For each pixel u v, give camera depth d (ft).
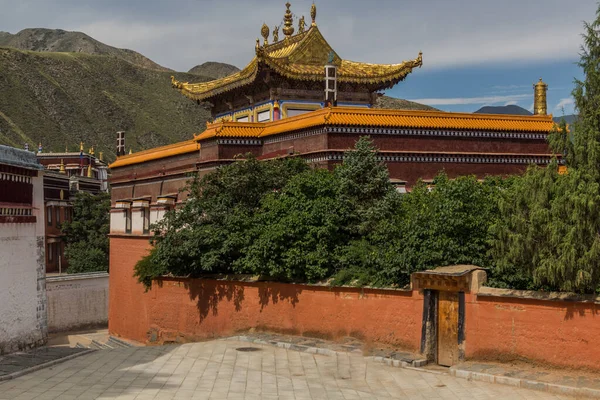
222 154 111.55
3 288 77.05
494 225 67.36
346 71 132.16
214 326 97.40
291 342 82.64
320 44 134.21
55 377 65.57
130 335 123.75
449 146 108.06
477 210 74.28
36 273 84.07
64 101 568.82
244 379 65.87
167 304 106.63
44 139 500.33
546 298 63.31
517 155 111.45
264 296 90.43
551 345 62.95
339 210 86.02
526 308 64.85
